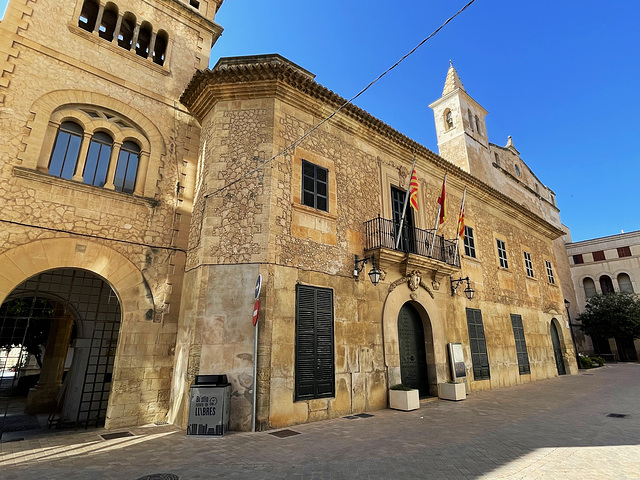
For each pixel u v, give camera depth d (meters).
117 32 9.16
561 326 18.69
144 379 7.67
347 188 9.98
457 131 19.69
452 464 4.66
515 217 17.77
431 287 11.40
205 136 9.42
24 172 7.00
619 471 4.27
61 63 8.02
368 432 6.50
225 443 5.86
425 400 9.98
